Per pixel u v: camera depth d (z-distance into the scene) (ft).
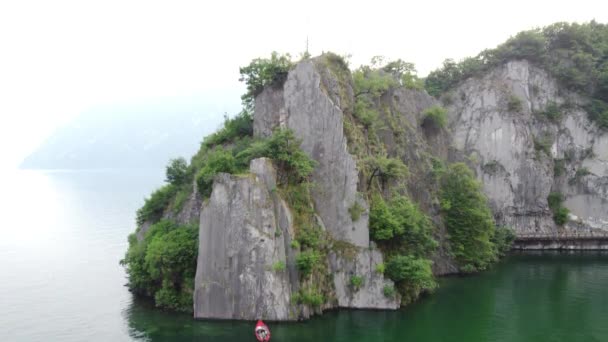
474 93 426.92
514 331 192.65
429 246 240.73
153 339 176.76
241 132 263.90
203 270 193.26
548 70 422.41
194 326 185.68
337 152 218.79
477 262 285.43
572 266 308.81
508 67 426.10
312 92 223.10
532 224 392.06
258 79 249.14
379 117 278.05
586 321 204.85
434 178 289.94
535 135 413.59
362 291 207.82
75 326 195.52
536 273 288.51
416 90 336.49
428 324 198.49
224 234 191.62
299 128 223.92
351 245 212.84
